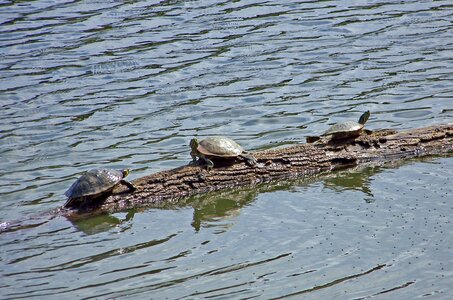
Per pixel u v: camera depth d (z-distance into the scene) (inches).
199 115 771.4
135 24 1031.6
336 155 637.3
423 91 802.2
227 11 1074.1
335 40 960.9
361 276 456.8
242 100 802.8
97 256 500.1
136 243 518.3
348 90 816.3
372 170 627.5
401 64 879.7
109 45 963.3
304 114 762.8
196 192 599.5
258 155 624.1
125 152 692.7
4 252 509.4
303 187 604.4
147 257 495.5
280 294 441.4
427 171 615.2
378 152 646.5
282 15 1053.8
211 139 614.2
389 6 1083.9
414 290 438.6
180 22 1034.1
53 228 547.8
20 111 788.6
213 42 963.3
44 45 967.0
